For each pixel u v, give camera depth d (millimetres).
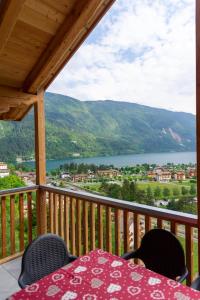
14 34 2809
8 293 2551
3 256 3266
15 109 3742
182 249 1717
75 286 1287
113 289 1258
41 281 1341
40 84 3504
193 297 1188
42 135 3617
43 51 3121
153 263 1844
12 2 2260
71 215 3100
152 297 1188
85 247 2908
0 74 3252
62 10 2695
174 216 2033
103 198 2662
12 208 3365
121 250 2607
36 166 3617
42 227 3582
